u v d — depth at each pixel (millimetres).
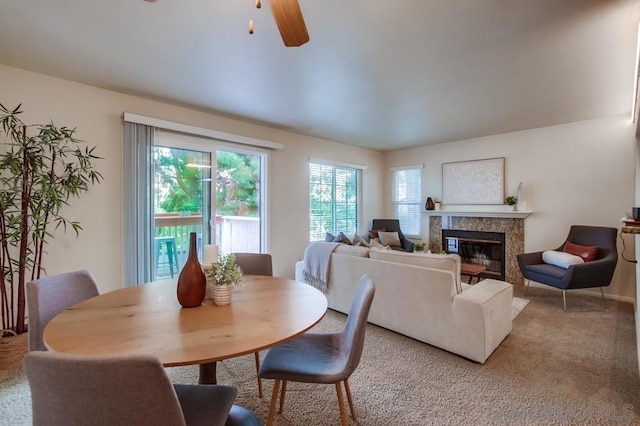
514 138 4832
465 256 5508
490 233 5102
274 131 4641
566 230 4355
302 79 2852
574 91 3123
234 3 1777
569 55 2389
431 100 3410
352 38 2152
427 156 5961
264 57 2430
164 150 3545
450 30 2057
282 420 1752
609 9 1826
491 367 2309
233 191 5492
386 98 3346
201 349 1062
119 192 3160
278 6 1333
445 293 2514
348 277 3271
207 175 3908
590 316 3361
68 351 1035
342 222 5938
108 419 777
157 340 1130
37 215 2436
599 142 4086
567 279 3447
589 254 3699
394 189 6547
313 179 5402
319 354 1622
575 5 1795
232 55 2398
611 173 4012
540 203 4574
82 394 759
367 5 1791
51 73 2721
